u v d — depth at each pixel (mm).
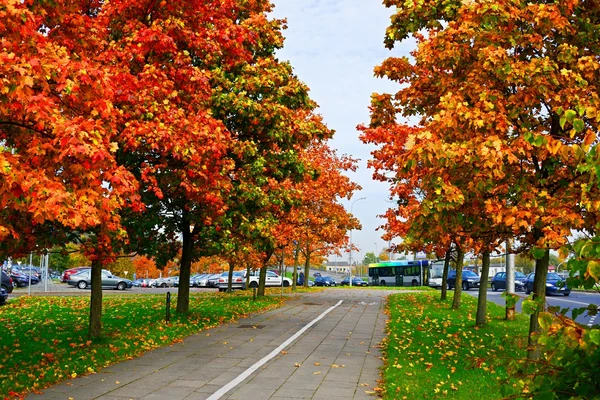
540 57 8703
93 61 8938
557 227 7082
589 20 8617
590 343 2758
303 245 41312
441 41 8664
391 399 7199
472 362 4137
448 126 7930
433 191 8281
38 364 8984
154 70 9719
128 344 11195
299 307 21688
